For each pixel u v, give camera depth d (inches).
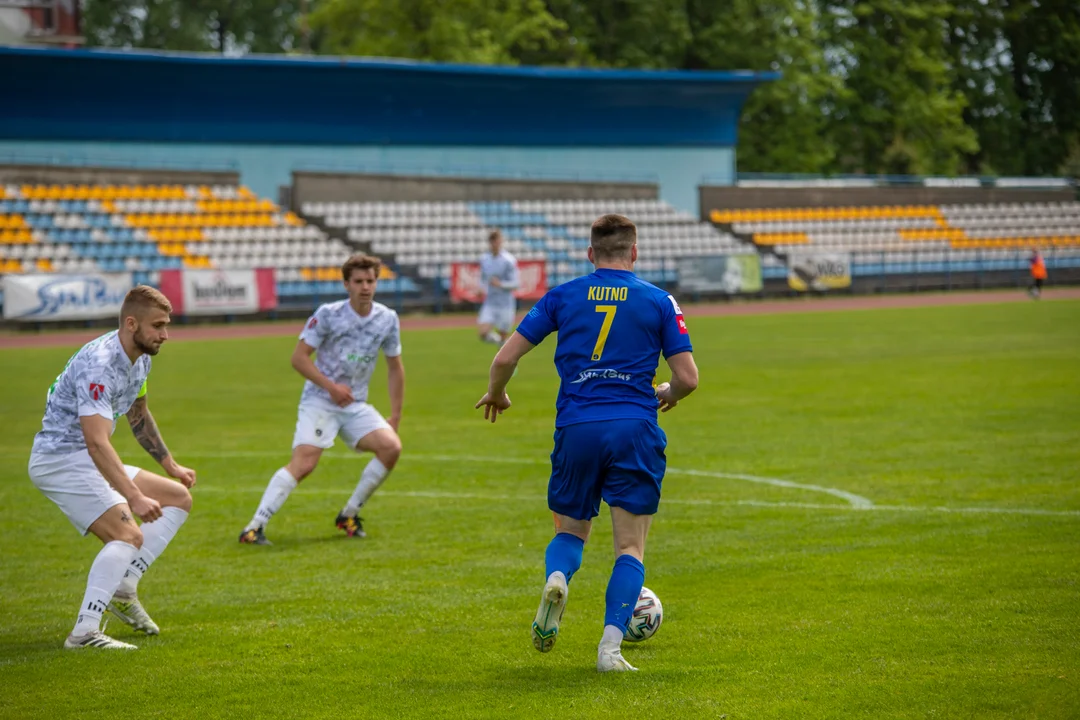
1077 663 318.0
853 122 3885.3
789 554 474.0
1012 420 833.5
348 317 537.3
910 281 2780.5
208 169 2524.6
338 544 524.4
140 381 376.8
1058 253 2945.4
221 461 750.5
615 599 325.1
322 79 2573.8
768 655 337.1
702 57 3698.3
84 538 549.0
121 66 2388.0
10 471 732.7
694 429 832.3
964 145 3843.5
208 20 4559.5
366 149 2672.2
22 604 432.8
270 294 2129.7
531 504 606.5
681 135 2938.0
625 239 343.3
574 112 2837.1
